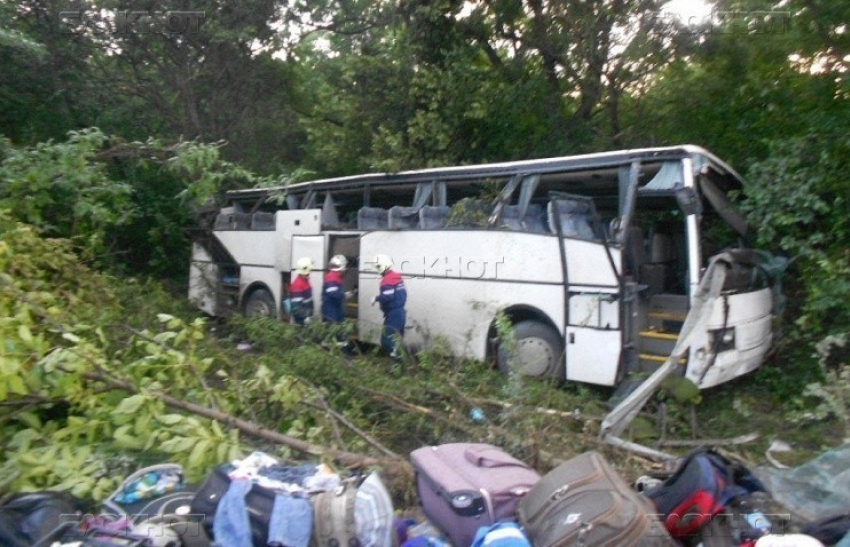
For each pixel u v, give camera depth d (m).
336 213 12.55
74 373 5.18
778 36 11.96
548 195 10.12
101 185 10.49
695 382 7.86
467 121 14.77
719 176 9.49
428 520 4.57
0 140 10.06
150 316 9.03
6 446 4.95
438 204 10.84
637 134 13.95
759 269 9.30
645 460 6.09
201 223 15.17
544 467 5.68
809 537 3.71
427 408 6.95
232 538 3.73
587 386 8.92
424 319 10.28
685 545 4.12
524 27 15.02
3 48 13.67
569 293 8.80
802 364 9.10
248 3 16.41
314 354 7.76
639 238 9.20
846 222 9.49
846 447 4.98
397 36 15.32
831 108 10.58
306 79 19.52
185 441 4.91
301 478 4.29
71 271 8.49
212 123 17.67
